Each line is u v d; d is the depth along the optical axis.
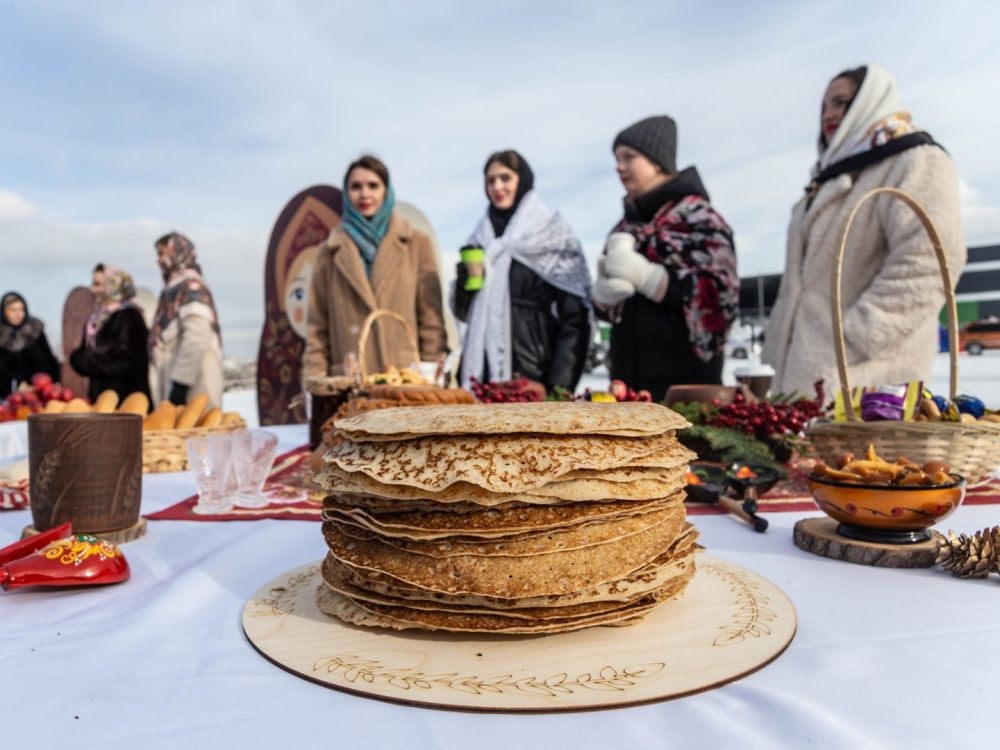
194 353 4.69
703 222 3.68
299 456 2.28
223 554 1.00
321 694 0.55
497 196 4.55
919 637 0.67
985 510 1.31
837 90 3.21
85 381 7.27
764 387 2.36
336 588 0.71
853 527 1.00
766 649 0.62
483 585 0.64
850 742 0.46
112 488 1.10
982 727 0.48
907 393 1.49
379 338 3.82
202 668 0.61
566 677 0.56
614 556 0.67
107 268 5.46
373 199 3.92
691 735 0.48
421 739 0.48
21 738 0.48
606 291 3.78
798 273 3.28
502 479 0.65
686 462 0.75
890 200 2.84
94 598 0.84
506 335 4.33
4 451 2.33
